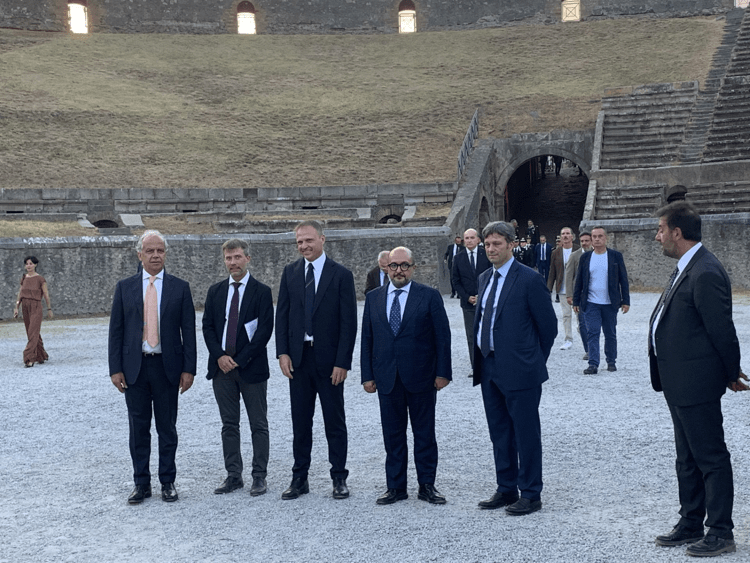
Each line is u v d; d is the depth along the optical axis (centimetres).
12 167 3269
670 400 478
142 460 614
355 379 1112
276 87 4631
